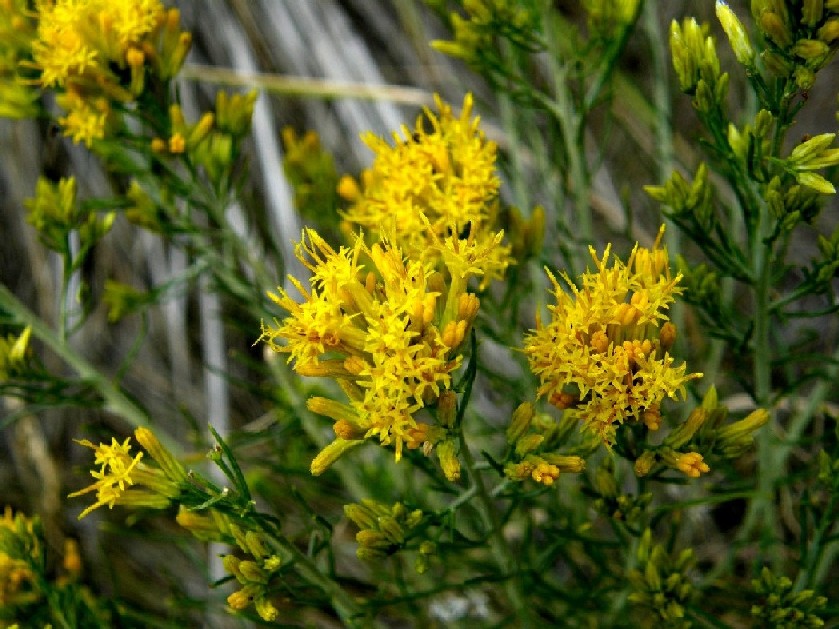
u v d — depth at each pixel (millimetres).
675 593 282
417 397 250
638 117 439
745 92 451
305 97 458
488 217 287
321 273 253
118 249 456
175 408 441
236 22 471
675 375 256
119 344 458
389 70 472
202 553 401
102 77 302
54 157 462
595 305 254
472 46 317
